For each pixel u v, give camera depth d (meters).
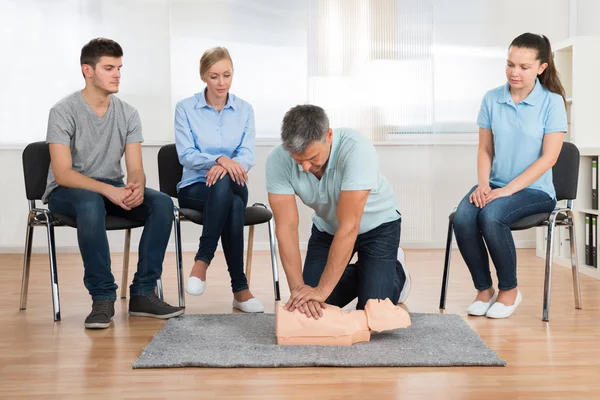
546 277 2.95
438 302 3.33
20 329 2.84
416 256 4.94
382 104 5.26
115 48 3.09
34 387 2.10
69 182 3.00
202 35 5.19
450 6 5.25
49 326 2.89
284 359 2.30
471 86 5.28
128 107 3.24
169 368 2.27
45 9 5.15
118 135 3.19
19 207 5.23
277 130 5.26
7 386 2.12
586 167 4.29
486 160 3.19
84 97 3.13
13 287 3.84
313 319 2.46
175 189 3.46
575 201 4.32
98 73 3.06
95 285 2.90
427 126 5.27
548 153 3.04
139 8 5.16
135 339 2.65
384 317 2.49
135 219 3.13
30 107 5.18
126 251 3.50
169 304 3.29
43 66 5.17
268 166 2.45
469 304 3.28
